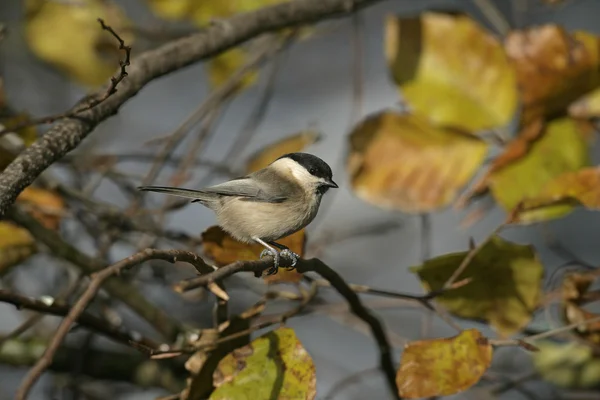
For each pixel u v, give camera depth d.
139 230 10.02
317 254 10.86
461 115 8.37
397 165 8.46
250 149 15.38
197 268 6.08
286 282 7.18
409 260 15.14
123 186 11.46
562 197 7.12
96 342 13.16
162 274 10.53
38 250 9.02
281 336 6.49
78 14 10.32
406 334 13.14
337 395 12.36
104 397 11.86
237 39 8.87
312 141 9.84
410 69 8.46
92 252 12.19
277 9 9.38
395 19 8.50
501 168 8.00
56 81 14.77
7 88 14.48
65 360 10.74
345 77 16.94
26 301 6.85
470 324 11.72
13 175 6.59
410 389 6.41
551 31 8.22
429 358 6.50
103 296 10.80
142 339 7.95
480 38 8.35
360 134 8.55
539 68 8.17
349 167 8.52
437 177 8.38
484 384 10.55
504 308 7.71
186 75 16.89
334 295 13.22
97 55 10.45
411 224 15.21
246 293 12.70
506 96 8.34
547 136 8.14
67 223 12.38
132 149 14.77
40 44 10.36
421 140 8.48
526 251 7.48
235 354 6.47
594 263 14.16
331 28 11.55
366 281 14.89
